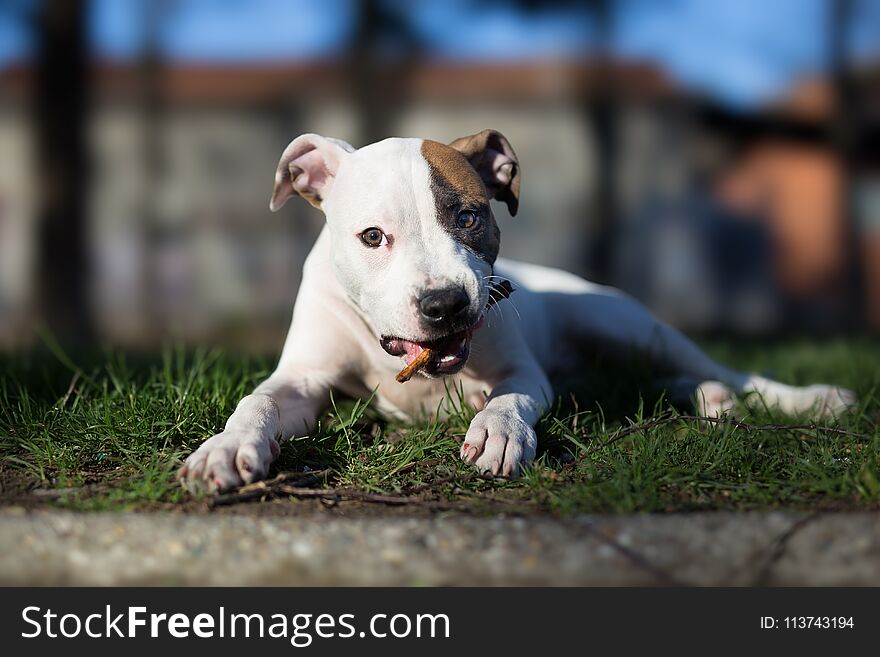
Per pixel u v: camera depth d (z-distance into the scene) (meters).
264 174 18.39
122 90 17.86
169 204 18.02
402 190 3.17
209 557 2.38
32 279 11.79
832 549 2.37
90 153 17.59
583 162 17.94
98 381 4.06
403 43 15.26
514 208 3.62
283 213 17.53
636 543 2.40
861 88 17.64
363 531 2.45
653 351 4.43
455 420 3.47
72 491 2.81
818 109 18.31
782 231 18.31
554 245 17.91
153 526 2.49
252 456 2.81
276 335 12.97
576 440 3.15
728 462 2.96
